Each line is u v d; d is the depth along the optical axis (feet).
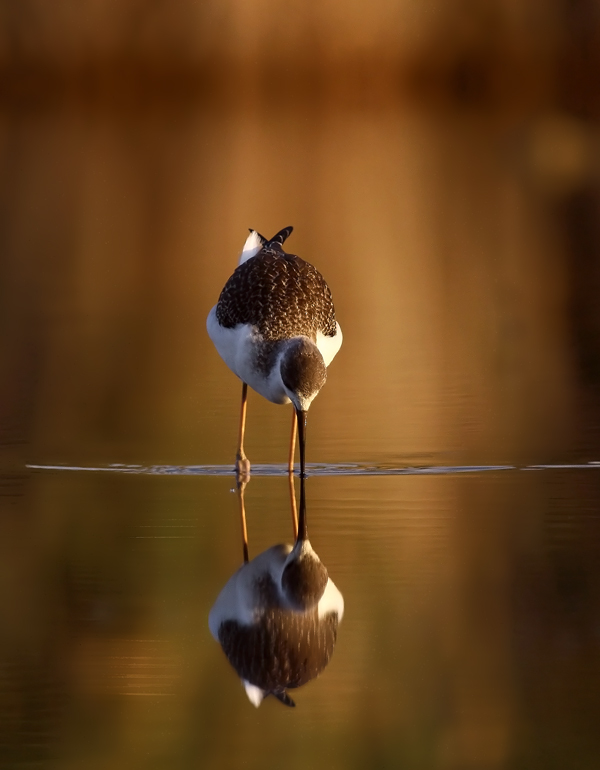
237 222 91.66
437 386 49.34
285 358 35.78
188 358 55.77
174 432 43.11
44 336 59.98
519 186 107.65
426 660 23.24
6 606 25.93
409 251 81.05
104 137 139.33
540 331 59.57
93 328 61.93
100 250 83.41
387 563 28.30
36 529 31.07
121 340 59.31
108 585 27.17
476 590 26.32
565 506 32.55
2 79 169.37
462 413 44.73
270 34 174.81
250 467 38.01
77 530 30.99
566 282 71.26
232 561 28.55
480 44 180.45
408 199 101.04
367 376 51.42
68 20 169.37
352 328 61.00
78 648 23.99
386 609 25.62
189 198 101.35
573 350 55.31
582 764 19.84
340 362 54.24
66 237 87.71
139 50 171.73
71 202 100.01
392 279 72.43
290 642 24.20
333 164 120.98
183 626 24.99
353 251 80.69
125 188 106.11
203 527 31.30
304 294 38.99
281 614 25.46
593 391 47.88
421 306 65.67
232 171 115.75
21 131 143.54
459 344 57.31
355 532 30.60
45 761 20.06
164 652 23.82
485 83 180.45
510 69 180.55
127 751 20.16
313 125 153.99
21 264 79.00
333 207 96.99
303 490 35.01
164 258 80.79
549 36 181.47
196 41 172.35
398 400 47.06
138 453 40.01
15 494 34.78
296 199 100.32
